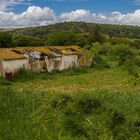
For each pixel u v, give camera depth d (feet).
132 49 208.03
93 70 146.92
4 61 116.37
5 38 174.60
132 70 127.54
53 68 135.44
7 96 49.47
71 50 155.94
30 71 123.44
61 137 35.83
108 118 38.32
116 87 91.25
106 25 472.44
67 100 43.34
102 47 204.23
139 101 48.32
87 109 41.22
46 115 40.68
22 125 39.40
